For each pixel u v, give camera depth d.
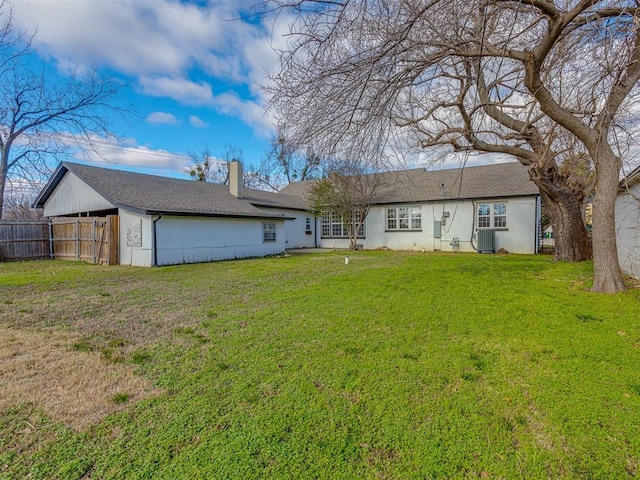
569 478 1.66
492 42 4.63
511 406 2.27
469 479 1.66
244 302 5.37
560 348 3.23
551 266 8.98
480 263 10.17
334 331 3.86
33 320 4.47
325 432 2.01
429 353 3.18
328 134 4.07
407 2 3.37
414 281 6.99
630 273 7.15
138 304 5.34
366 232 17.84
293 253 15.80
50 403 2.37
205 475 1.67
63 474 1.69
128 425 2.10
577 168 8.96
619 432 1.98
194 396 2.45
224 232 13.20
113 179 12.70
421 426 2.07
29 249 13.19
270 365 2.96
